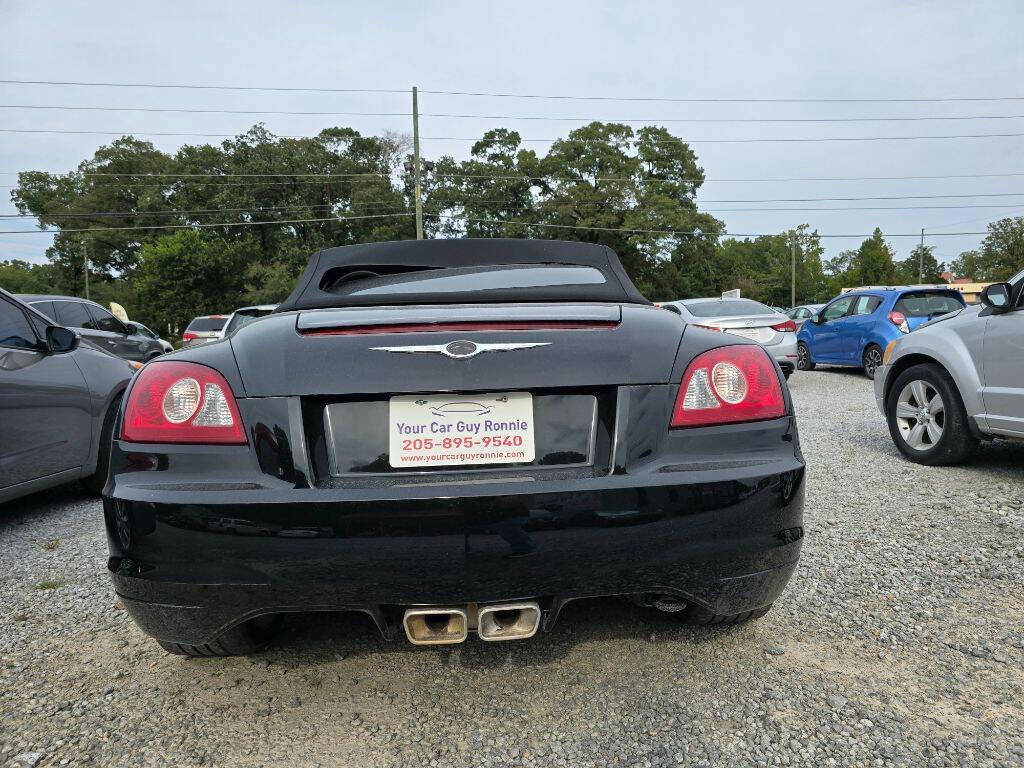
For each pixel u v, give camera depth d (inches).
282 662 86.7
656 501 66.5
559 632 92.5
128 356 395.5
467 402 68.6
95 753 68.9
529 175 2496.3
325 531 64.0
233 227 2463.1
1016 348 158.1
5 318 154.1
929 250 3467.0
